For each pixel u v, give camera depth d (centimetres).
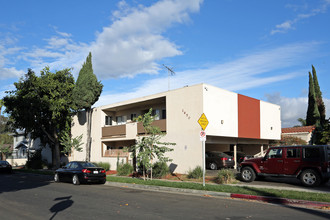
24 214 824
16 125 2809
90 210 871
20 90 2580
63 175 1766
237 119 2247
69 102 2728
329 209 872
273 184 1394
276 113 2833
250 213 814
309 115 3831
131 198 1110
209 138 2012
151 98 2267
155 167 1903
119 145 2834
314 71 4138
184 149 1981
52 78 2661
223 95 2112
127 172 2072
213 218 751
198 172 1708
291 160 1335
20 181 1898
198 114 1927
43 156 3653
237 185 1350
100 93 2767
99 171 1662
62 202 1023
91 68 2747
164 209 878
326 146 1268
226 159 2086
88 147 2747
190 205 948
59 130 3078
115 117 2925
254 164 1460
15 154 4741
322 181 1297
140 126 2331
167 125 2114
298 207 911
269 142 2930
